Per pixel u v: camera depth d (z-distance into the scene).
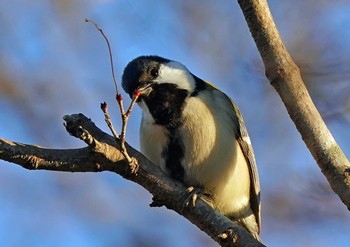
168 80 9.66
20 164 6.78
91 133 6.96
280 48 6.47
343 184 6.21
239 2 6.59
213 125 9.41
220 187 9.65
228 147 9.53
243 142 9.93
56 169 6.89
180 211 7.29
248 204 10.26
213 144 9.39
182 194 7.29
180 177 9.62
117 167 7.09
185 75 9.75
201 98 9.55
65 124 6.97
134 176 7.27
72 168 6.90
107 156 6.93
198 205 7.18
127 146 7.31
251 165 10.13
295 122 6.43
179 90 9.59
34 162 6.78
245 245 6.63
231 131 9.62
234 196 9.90
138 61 10.01
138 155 7.29
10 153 6.71
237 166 9.74
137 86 9.70
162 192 7.33
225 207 10.01
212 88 9.93
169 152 9.55
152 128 9.57
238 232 6.75
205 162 9.42
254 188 10.22
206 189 9.67
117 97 6.58
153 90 9.61
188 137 9.38
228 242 6.73
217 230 6.91
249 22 6.53
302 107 6.38
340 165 6.27
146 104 9.65
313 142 6.34
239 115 10.01
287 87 6.41
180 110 9.45
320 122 6.39
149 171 7.31
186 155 9.44
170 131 9.46
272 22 6.51
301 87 6.42
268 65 6.48
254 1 6.48
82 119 7.02
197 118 9.38
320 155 6.32
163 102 9.54
